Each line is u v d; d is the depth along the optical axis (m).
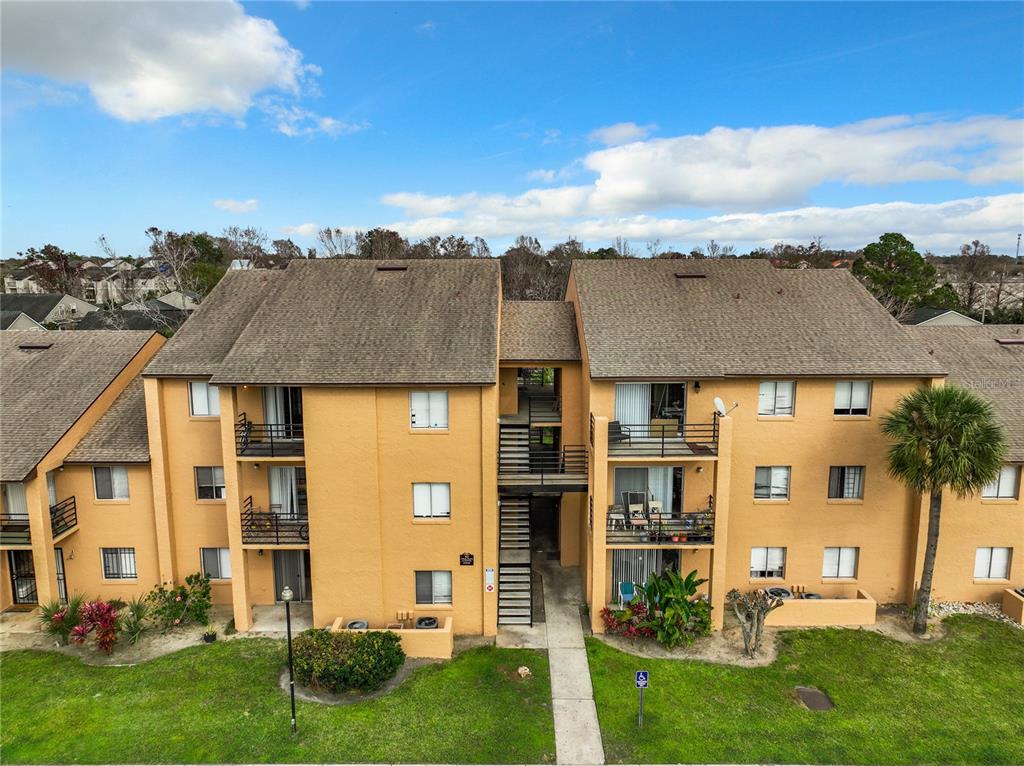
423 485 20.48
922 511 21.64
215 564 22.91
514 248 96.69
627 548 20.67
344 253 90.81
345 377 19.52
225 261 87.62
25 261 108.38
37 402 23.25
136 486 22.30
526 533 24.05
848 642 20.17
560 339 24.39
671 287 25.00
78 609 20.91
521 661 19.22
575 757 15.20
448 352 20.36
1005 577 22.50
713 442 21.08
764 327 22.78
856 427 21.55
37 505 20.78
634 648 19.91
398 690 17.75
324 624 20.95
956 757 15.21
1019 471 21.81
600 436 20.00
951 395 19.11
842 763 15.02
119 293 82.62
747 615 20.84
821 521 22.09
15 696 17.56
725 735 15.96
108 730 16.09
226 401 19.89
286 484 21.88
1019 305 74.38
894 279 57.66
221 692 17.66
